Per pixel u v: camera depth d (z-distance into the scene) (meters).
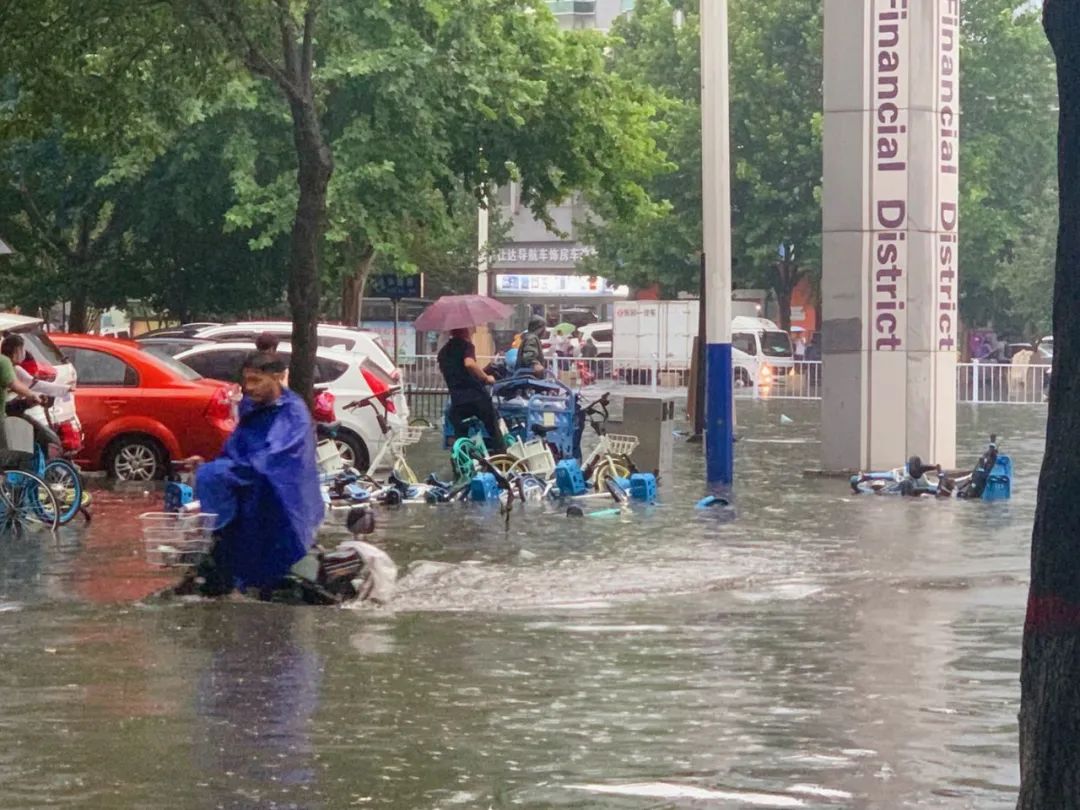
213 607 11.02
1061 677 4.69
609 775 6.84
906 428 21.36
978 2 60.28
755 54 58.53
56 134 32.47
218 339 25.59
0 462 15.32
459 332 19.55
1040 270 59.84
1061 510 4.73
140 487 19.56
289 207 30.45
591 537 14.91
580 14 79.19
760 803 6.42
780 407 41.81
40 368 18.17
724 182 19.72
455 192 33.62
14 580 12.23
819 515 16.95
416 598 11.47
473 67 30.47
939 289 21.48
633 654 9.51
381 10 29.64
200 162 32.12
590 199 38.94
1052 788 4.69
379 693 8.39
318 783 6.68
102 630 10.16
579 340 58.59
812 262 59.06
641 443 21.22
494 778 6.77
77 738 7.41
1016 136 60.81
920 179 21.25
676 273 61.44
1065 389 4.76
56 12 18.67
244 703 8.12
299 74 17.64
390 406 21.58
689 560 13.34
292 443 11.26
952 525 16.06
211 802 6.38
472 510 17.31
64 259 35.91
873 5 21.11
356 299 36.69
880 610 11.12
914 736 7.53
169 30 18.33
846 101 21.27
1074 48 4.77
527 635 10.11
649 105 35.31
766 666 9.16
